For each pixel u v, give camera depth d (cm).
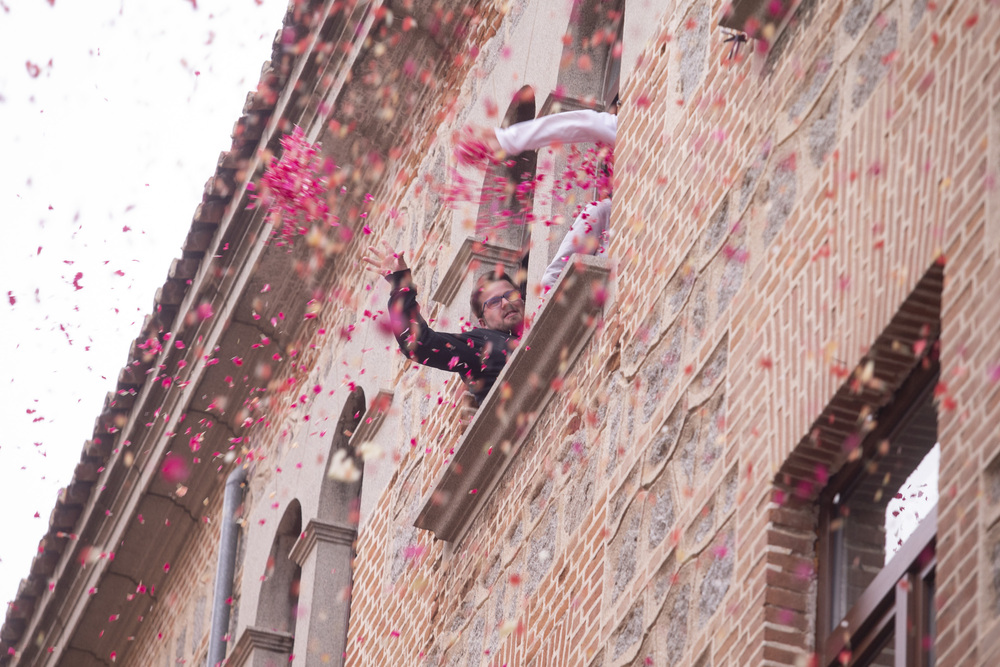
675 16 1116
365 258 1231
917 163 731
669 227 1026
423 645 1277
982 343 644
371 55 1648
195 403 1970
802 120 879
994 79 681
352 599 1525
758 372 848
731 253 926
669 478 930
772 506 798
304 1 1705
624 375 1030
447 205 1492
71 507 2222
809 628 773
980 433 631
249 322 1881
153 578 2216
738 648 790
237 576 1898
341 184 1739
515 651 1084
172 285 1945
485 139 1395
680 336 967
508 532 1169
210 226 1889
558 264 1158
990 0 701
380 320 1612
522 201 1432
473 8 1603
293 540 1784
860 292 757
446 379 1409
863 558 755
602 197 1262
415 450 1437
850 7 855
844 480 788
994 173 662
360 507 1603
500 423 1192
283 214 1677
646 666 888
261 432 1952
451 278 1419
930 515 708
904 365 741
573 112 1195
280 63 1750
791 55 914
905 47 777
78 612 2267
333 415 1680
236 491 1922
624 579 950
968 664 602
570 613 1013
